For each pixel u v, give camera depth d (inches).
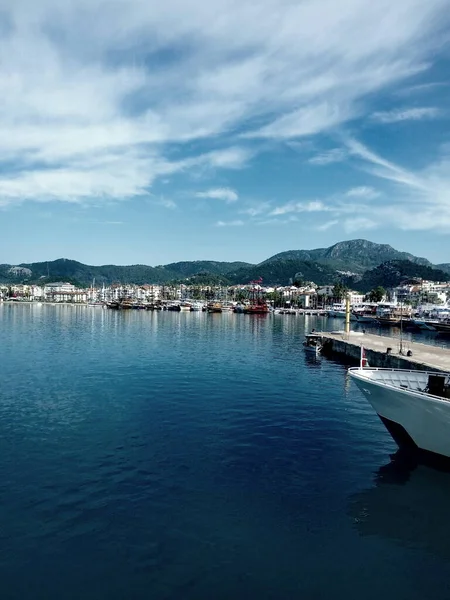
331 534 594.9
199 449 901.8
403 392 860.0
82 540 568.1
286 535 589.6
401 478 778.2
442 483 759.7
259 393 1430.9
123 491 706.2
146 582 490.9
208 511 647.1
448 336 4212.6
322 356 2454.5
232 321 5629.9
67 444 919.0
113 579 494.9
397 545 573.9
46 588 479.8
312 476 779.4
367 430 1052.5
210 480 754.2
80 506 655.1
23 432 994.7
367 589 490.3
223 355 2357.3
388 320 5561.0
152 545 559.5
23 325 4478.3
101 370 1815.9
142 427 1043.3
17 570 507.8
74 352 2378.2
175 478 759.1
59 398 1321.4
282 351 2600.9
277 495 703.1
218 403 1286.9
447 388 911.0
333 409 1245.1
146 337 3329.2
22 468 790.5
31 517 621.0
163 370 1834.4
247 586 488.4
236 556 541.0
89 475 765.3
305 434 1015.0
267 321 5866.1
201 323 5128.0
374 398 927.0
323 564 530.6
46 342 2878.9
